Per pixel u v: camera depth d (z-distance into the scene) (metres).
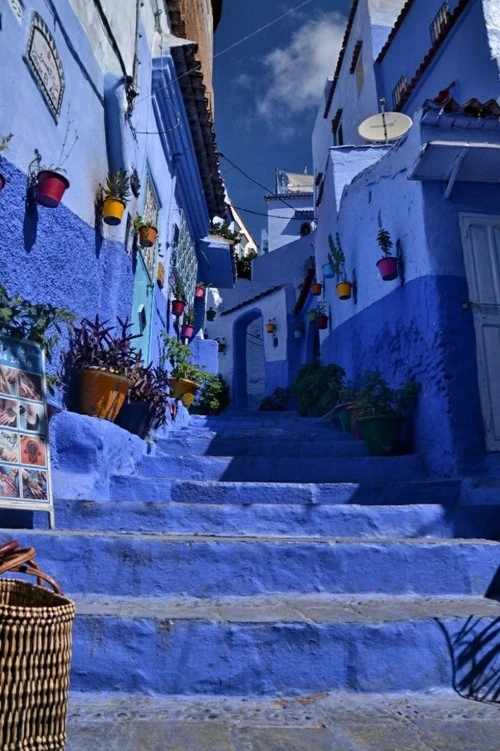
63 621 1.49
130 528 3.54
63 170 4.39
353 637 2.37
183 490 4.28
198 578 2.92
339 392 6.95
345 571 3.07
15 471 3.33
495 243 5.52
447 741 1.83
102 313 5.39
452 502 4.48
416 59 11.52
